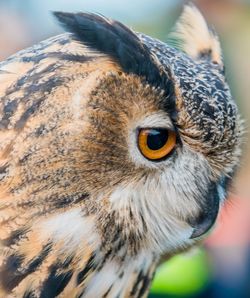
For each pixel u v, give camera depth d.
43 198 2.19
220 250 2.55
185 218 2.24
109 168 2.20
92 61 2.19
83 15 2.21
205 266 2.54
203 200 2.24
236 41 2.63
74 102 2.19
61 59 2.19
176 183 2.23
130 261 2.23
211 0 2.62
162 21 2.68
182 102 2.21
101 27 2.20
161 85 2.20
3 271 2.19
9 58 2.21
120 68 2.20
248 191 2.51
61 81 2.19
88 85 2.19
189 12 2.31
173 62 2.22
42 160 2.18
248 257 2.55
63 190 2.19
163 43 2.24
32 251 2.20
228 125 2.23
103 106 2.19
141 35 2.23
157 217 2.23
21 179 2.19
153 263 2.25
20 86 2.19
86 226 2.20
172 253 2.26
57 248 2.20
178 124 2.21
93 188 2.20
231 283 2.54
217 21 2.62
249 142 2.32
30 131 2.18
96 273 2.22
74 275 2.21
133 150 2.20
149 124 2.20
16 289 2.20
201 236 2.26
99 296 2.22
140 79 2.20
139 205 2.22
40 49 2.20
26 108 2.18
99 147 2.19
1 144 2.18
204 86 2.22
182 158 2.22
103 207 2.20
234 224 2.55
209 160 2.24
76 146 2.19
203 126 2.22
